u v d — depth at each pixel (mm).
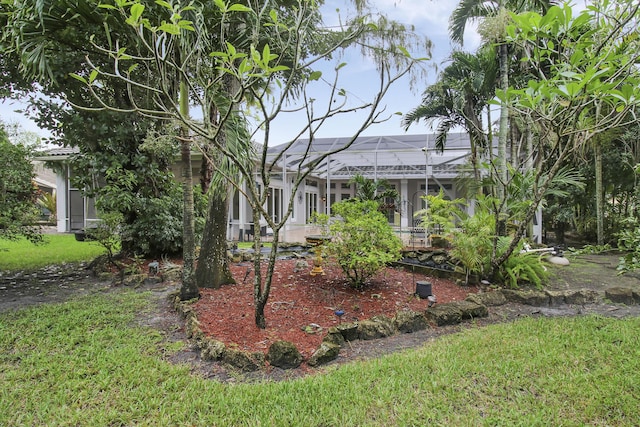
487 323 4254
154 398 2500
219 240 5227
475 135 9273
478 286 5777
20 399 2475
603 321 4133
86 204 14797
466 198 9844
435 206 8609
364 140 15500
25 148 6598
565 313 4582
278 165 13852
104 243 6062
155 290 5477
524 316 4473
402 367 2971
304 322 3955
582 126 4477
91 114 6352
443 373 2859
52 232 15219
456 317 4246
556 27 2965
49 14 4145
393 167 17172
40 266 7449
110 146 6492
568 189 10742
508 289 5414
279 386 2652
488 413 2352
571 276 6633
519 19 2965
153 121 6461
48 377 2766
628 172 9711
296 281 5621
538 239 11125
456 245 6105
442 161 14578
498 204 6375
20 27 4203
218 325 3746
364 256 4980
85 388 2615
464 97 8383
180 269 6375
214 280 5117
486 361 3078
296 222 17234
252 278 5781
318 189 20547
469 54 8250
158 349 3338
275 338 3496
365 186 11125
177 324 3971
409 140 14945
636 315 4445
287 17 4945
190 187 4512
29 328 3789
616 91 2396
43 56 4438
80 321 4016
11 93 6254
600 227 9789
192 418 2283
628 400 2473
